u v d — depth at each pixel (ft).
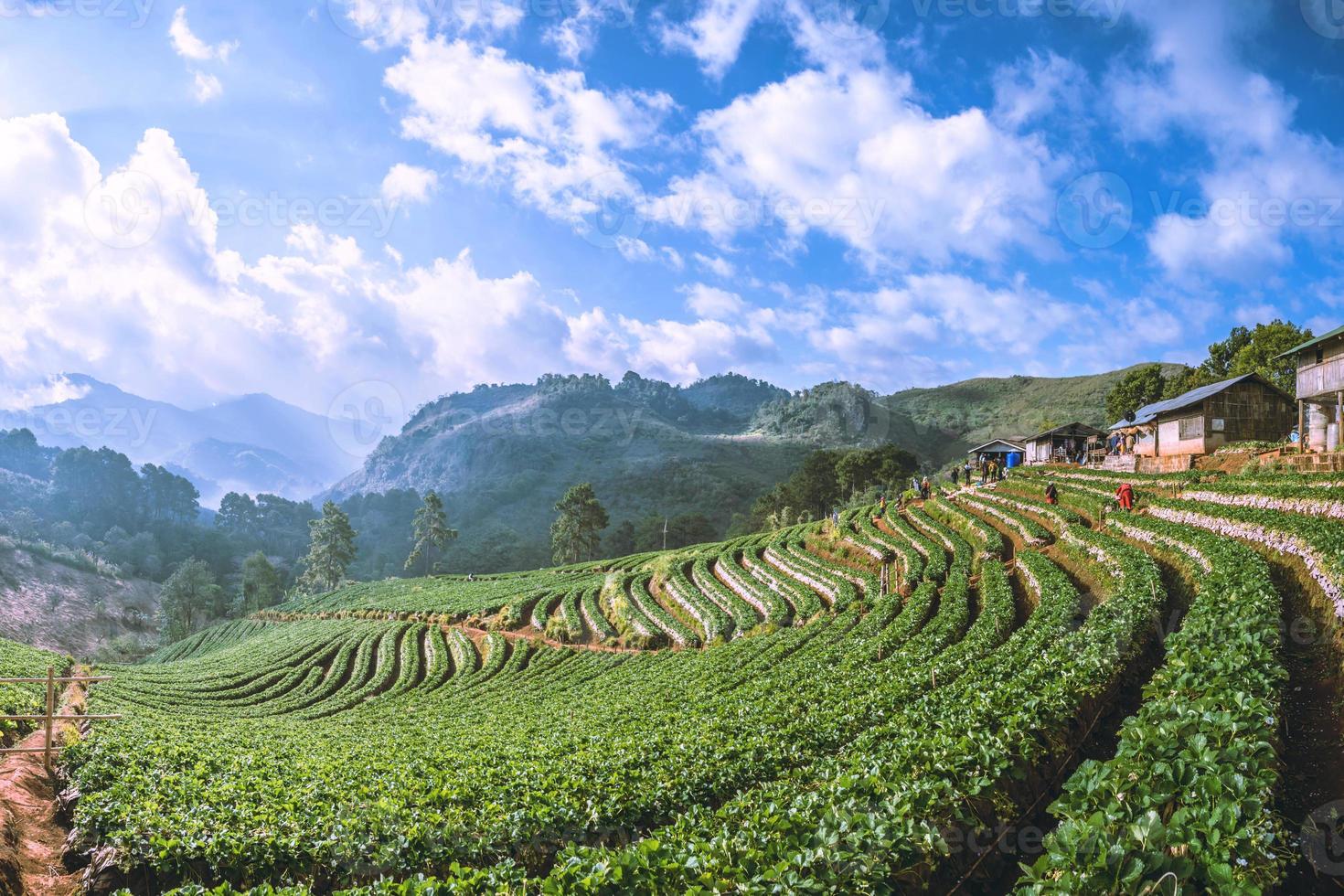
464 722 119.75
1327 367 114.01
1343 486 88.33
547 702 129.29
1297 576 70.85
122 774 66.39
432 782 66.03
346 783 70.08
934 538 173.68
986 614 101.76
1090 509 141.08
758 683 97.71
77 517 599.16
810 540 221.66
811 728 65.41
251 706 172.65
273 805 60.34
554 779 61.00
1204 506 108.88
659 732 76.13
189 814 55.77
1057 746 45.24
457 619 230.68
